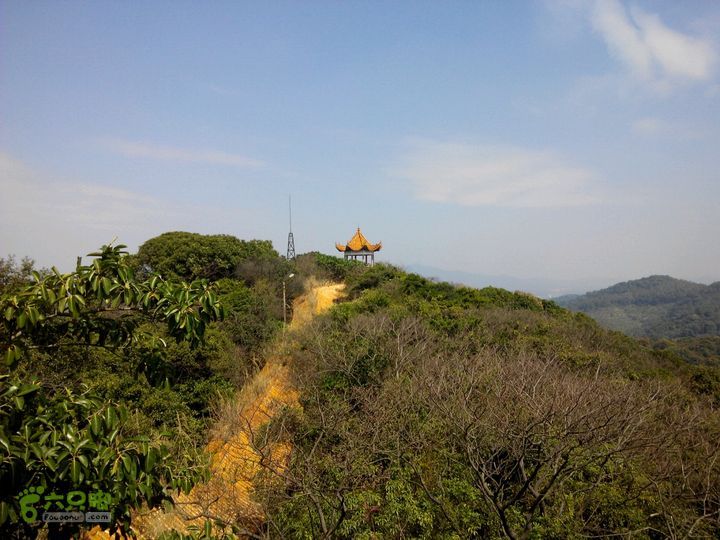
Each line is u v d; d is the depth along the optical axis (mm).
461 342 17266
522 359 12883
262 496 8203
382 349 15344
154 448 3965
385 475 8883
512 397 9484
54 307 3895
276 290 30750
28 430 3492
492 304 25828
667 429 9922
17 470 3293
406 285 27719
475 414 8945
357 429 10266
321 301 28734
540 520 7836
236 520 8031
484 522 7941
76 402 3822
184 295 4270
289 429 11312
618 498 8344
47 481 3582
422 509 8391
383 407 10766
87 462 3506
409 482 8773
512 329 19938
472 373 11383
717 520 7617
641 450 9078
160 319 4352
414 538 8109
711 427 11016
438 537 8000
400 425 9867
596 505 8328
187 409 14344
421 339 17109
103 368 13359
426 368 13117
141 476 3943
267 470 8867
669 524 7523
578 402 8156
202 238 34219
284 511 8102
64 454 3463
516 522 7746
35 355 7527
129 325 4535
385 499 8594
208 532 4527
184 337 4277
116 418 3863
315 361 15570
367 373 14539
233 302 24016
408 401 10977
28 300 3684
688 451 10062
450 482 8789
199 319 4281
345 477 7906
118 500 3771
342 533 7859
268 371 18219
